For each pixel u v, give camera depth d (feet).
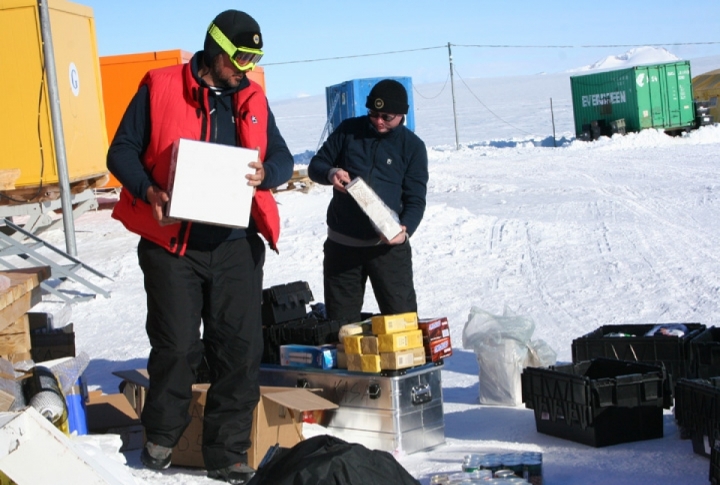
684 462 14.89
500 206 62.64
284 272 38.81
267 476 11.03
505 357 19.70
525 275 36.88
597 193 66.69
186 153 13.44
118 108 62.28
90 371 24.14
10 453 9.43
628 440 16.30
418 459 15.88
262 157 14.58
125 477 11.05
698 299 30.40
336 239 18.65
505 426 18.02
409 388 16.30
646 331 21.38
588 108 135.54
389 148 18.34
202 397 15.33
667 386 16.69
